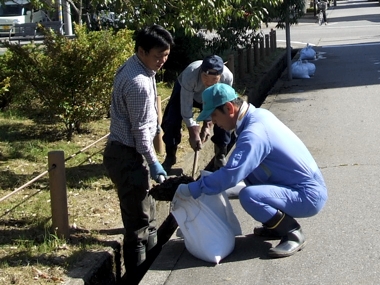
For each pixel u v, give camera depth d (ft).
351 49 65.46
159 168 15.66
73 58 27.22
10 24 87.51
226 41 44.98
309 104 37.37
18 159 25.88
